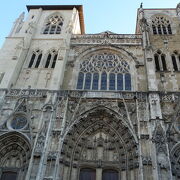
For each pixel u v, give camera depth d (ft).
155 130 91.30
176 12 166.09
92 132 105.70
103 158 97.86
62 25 162.61
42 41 147.23
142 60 131.13
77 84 123.75
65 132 96.43
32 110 106.93
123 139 99.45
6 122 102.37
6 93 113.29
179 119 101.55
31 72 128.36
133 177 87.51
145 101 106.22
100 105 106.52
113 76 127.13
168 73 123.24
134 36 147.74
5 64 130.21
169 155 87.45
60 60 127.85
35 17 166.20
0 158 96.07
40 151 87.76
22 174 90.99
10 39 146.30
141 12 164.45
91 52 139.64
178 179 85.66
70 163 93.56
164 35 148.15
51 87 112.78
